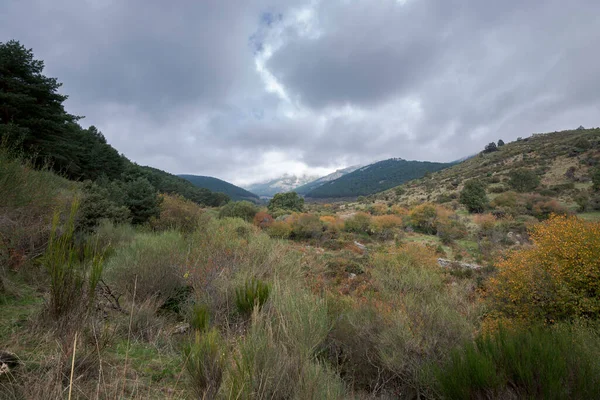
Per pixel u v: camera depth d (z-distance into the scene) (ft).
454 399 8.55
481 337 10.04
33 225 13.42
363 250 87.56
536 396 7.80
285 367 7.14
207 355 6.90
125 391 6.69
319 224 108.27
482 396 8.23
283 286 15.23
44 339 7.54
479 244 99.04
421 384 11.09
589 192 155.12
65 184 25.36
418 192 296.51
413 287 25.80
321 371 8.03
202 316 11.40
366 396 11.16
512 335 9.80
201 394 6.42
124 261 15.81
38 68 62.39
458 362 8.88
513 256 25.68
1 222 12.03
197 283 15.55
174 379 8.11
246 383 6.28
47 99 64.13
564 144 287.69
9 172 12.66
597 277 19.15
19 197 12.93
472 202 159.74
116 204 40.81
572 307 18.83
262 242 24.25
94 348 7.22
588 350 9.34
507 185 213.05
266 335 8.34
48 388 5.16
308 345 9.61
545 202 141.28
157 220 42.70
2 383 5.44
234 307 14.73
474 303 22.63
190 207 46.62
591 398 7.46
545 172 225.56
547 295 19.89
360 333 13.33
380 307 15.80
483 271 57.41
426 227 134.72
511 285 22.04
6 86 57.52
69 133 74.64
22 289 11.21
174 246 19.02
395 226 127.95
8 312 9.21
